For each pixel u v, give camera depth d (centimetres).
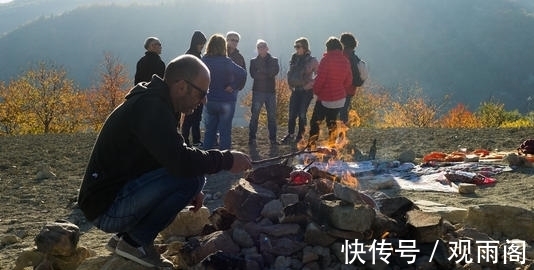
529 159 956
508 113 3934
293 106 1226
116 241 417
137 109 371
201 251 445
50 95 4406
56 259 462
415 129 1562
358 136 1392
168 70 379
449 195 775
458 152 1059
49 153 1250
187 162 371
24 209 764
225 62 961
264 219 479
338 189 466
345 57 1022
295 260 450
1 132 4400
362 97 4022
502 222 562
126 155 379
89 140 1478
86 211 392
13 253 575
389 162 967
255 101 1211
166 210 392
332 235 450
